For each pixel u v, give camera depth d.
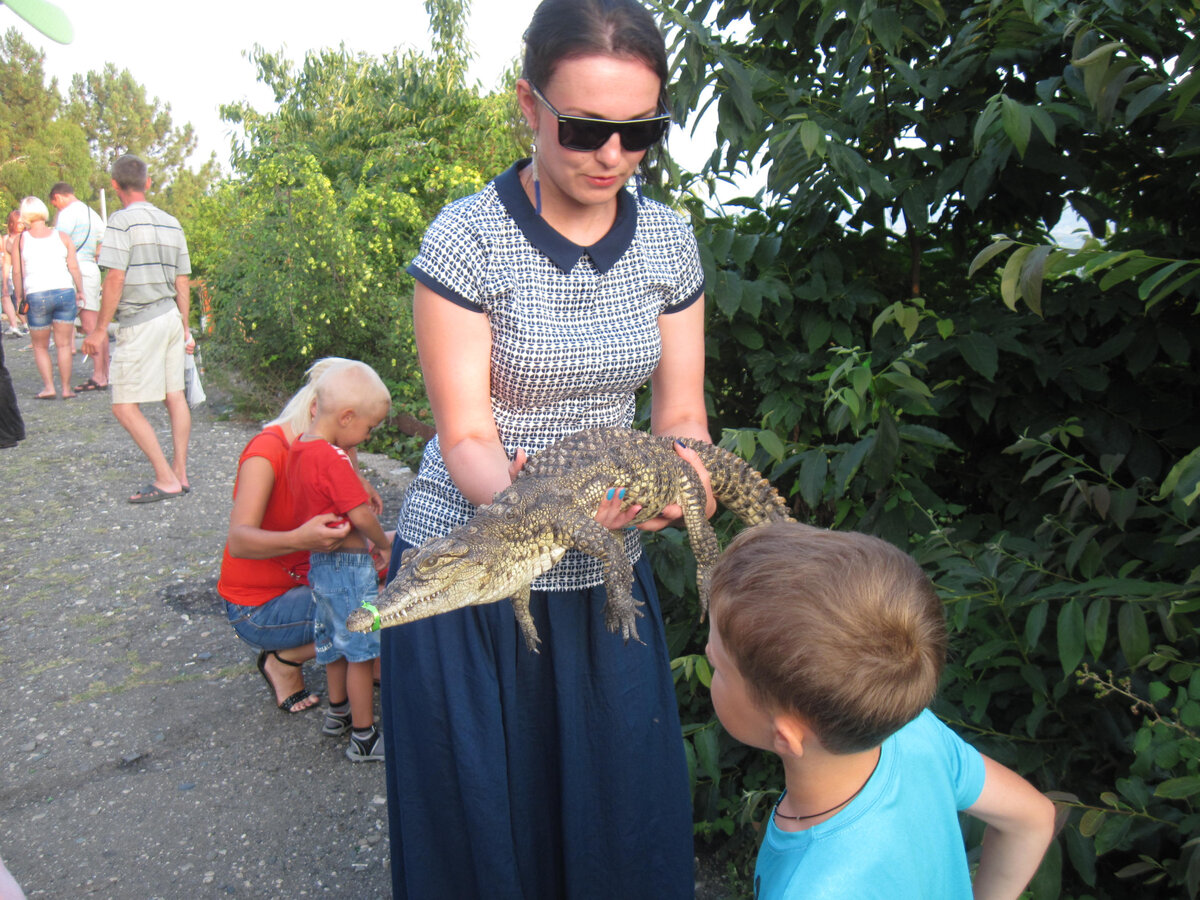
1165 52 3.13
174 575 5.93
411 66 12.55
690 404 2.59
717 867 3.28
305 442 4.02
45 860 3.38
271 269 9.69
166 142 60.91
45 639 5.10
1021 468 3.40
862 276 3.67
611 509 2.25
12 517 6.98
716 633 1.58
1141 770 2.23
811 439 3.56
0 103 41.47
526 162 2.28
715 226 3.64
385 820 3.61
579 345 2.21
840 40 3.53
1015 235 3.60
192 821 3.61
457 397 2.20
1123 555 2.99
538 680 2.31
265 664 4.38
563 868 2.41
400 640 2.29
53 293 10.70
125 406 7.19
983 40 3.25
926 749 1.66
